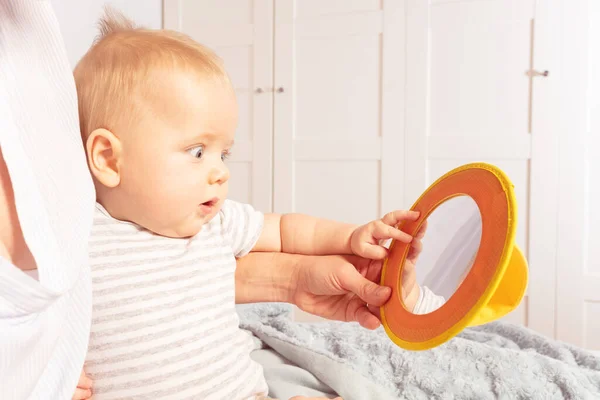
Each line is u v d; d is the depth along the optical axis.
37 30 0.45
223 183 0.71
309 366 0.96
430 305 0.63
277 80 2.55
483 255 0.57
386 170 2.41
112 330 0.66
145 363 0.67
